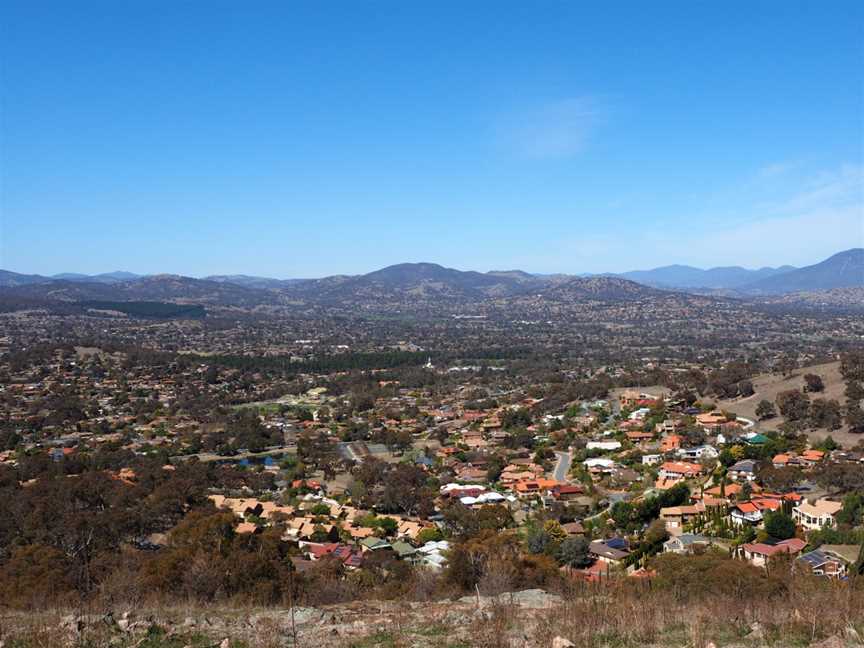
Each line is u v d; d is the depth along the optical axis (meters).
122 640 12.63
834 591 16.23
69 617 14.22
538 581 22.73
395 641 12.65
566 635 12.45
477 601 15.86
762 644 12.08
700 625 12.82
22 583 25.92
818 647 11.74
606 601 15.44
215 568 22.20
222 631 13.47
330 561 36.78
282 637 13.13
